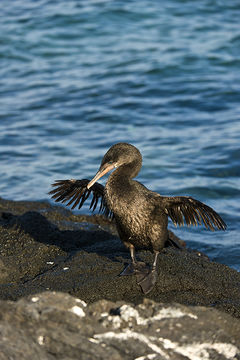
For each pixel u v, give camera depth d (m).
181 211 8.23
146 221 8.01
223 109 21.33
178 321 5.89
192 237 12.89
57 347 5.30
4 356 5.00
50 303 5.88
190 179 16.05
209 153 17.56
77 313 5.84
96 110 21.61
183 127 19.86
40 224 10.36
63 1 35.84
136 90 23.55
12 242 9.78
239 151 17.53
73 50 28.97
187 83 24.05
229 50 27.56
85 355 5.24
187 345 5.66
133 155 8.30
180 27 31.20
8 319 5.56
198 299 7.94
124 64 26.58
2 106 22.16
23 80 25.23
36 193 15.31
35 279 8.34
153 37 30.02
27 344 5.22
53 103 22.48
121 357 5.26
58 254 9.42
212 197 15.03
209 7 33.78
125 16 32.78
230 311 7.64
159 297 7.92
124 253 9.38
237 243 12.55
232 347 5.70
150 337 5.66
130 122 20.52
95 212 14.12
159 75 25.09
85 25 31.89
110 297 7.91
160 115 21.05
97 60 27.34
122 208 7.99
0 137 19.27
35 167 17.00
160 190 15.47
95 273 8.48
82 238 10.48
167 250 9.55
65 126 20.30
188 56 27.00
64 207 13.71
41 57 28.25
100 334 5.59
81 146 18.55
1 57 28.34
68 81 24.83
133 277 8.20
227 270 8.94
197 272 8.66
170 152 17.80
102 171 8.25
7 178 16.27
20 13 34.09
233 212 14.12
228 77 24.53
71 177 16.38
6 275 8.69
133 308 5.98
